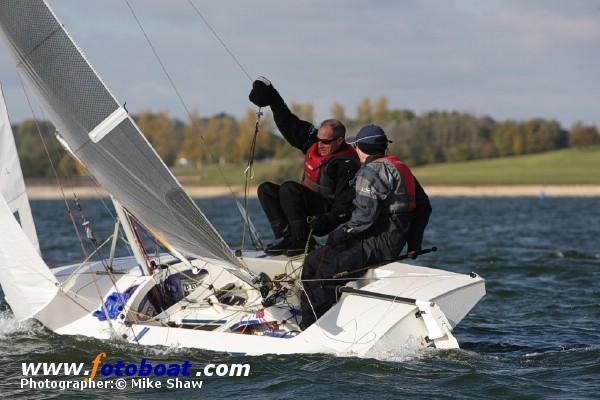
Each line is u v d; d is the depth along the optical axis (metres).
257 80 26.86
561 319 33.38
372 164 23.92
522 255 58.62
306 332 23.42
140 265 27.16
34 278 25.52
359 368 22.34
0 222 25.17
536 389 21.31
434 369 22.77
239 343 23.80
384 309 23.39
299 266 26.27
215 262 23.81
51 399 20.95
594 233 85.62
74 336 25.95
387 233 24.06
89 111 23.25
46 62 23.41
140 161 23.02
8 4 23.36
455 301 24.22
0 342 25.91
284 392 20.95
